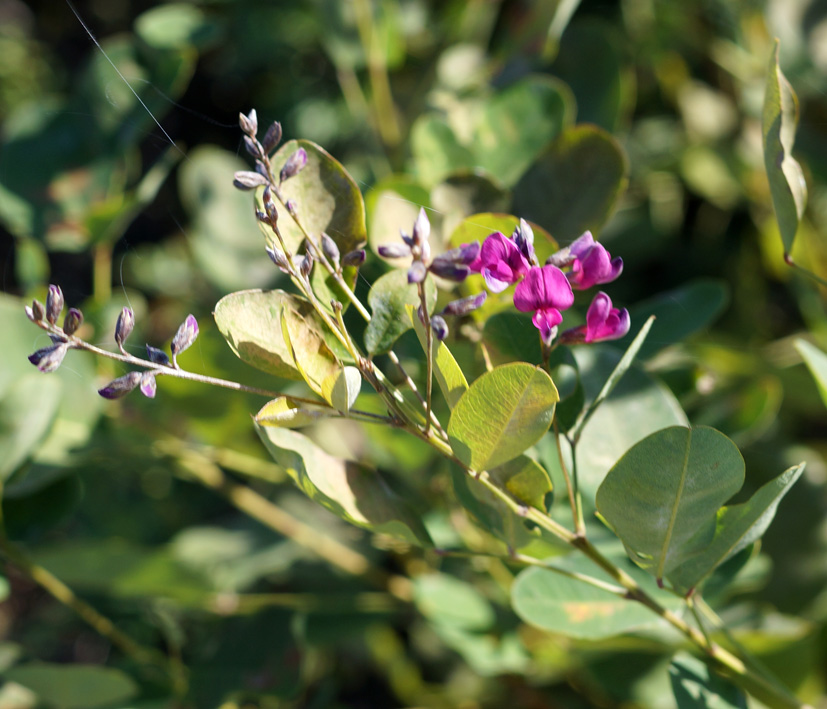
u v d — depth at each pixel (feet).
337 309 1.28
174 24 2.03
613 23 2.57
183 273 3.14
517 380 1.24
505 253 1.27
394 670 2.43
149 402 1.83
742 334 2.64
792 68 2.47
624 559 1.50
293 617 1.85
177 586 1.75
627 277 2.70
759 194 2.65
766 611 1.70
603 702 2.02
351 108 2.40
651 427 1.49
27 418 1.67
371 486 1.36
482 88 2.14
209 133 3.88
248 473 1.92
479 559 1.84
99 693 1.68
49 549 1.70
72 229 1.91
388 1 2.09
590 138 1.55
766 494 1.29
